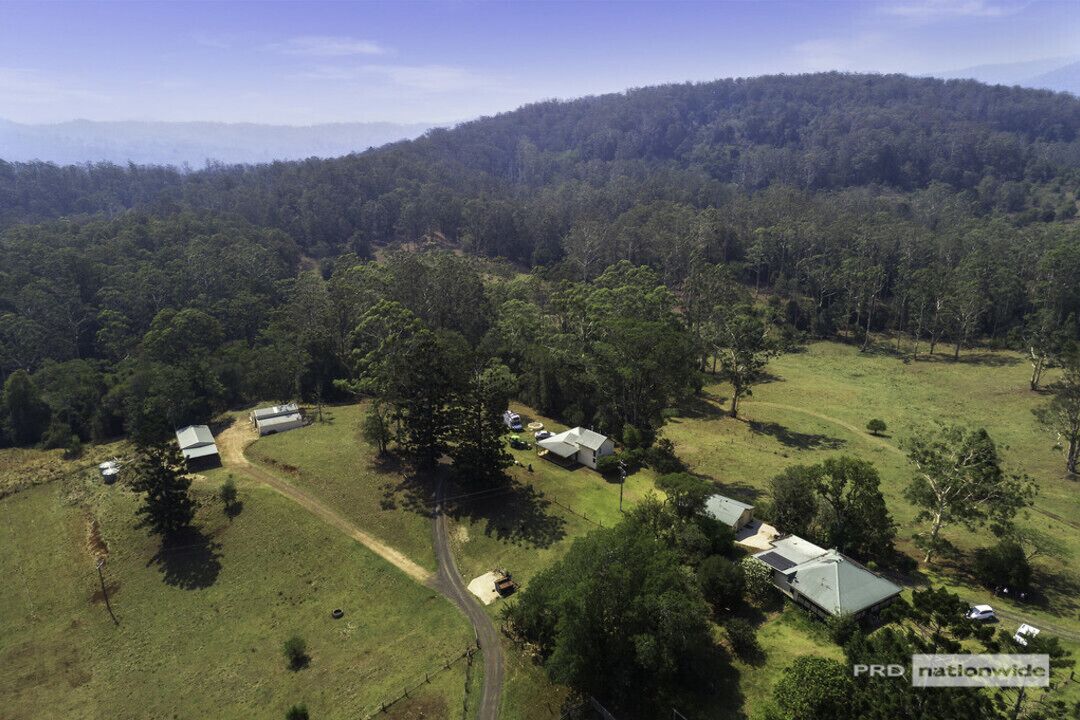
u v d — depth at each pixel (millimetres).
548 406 88562
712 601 45031
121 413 87938
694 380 79938
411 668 42406
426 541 56969
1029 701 31719
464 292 111188
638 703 37156
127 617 51250
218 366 95562
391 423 75062
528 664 41750
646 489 65562
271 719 39781
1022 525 58031
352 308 101812
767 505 58156
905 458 75562
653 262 169625
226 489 63156
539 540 55938
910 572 50375
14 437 84812
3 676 45875
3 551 60906
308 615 49375
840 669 31625
